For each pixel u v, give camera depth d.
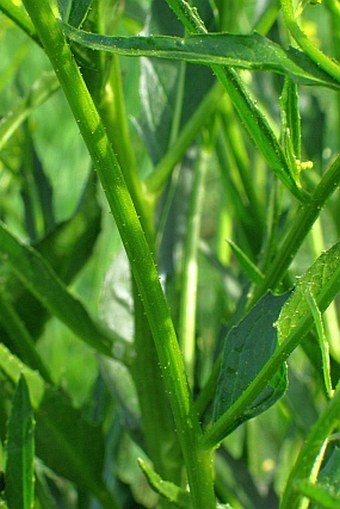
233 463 0.48
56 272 0.44
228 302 0.53
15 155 0.49
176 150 0.38
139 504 0.48
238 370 0.30
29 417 0.33
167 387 0.29
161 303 0.29
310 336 0.37
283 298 0.30
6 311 0.42
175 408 0.29
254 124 0.29
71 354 0.77
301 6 0.27
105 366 0.42
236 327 0.30
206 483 0.29
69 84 0.27
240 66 0.26
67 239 0.44
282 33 0.44
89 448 0.39
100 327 0.38
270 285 0.34
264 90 0.48
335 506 0.23
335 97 0.48
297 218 0.32
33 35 0.32
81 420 0.39
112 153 0.28
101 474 0.40
